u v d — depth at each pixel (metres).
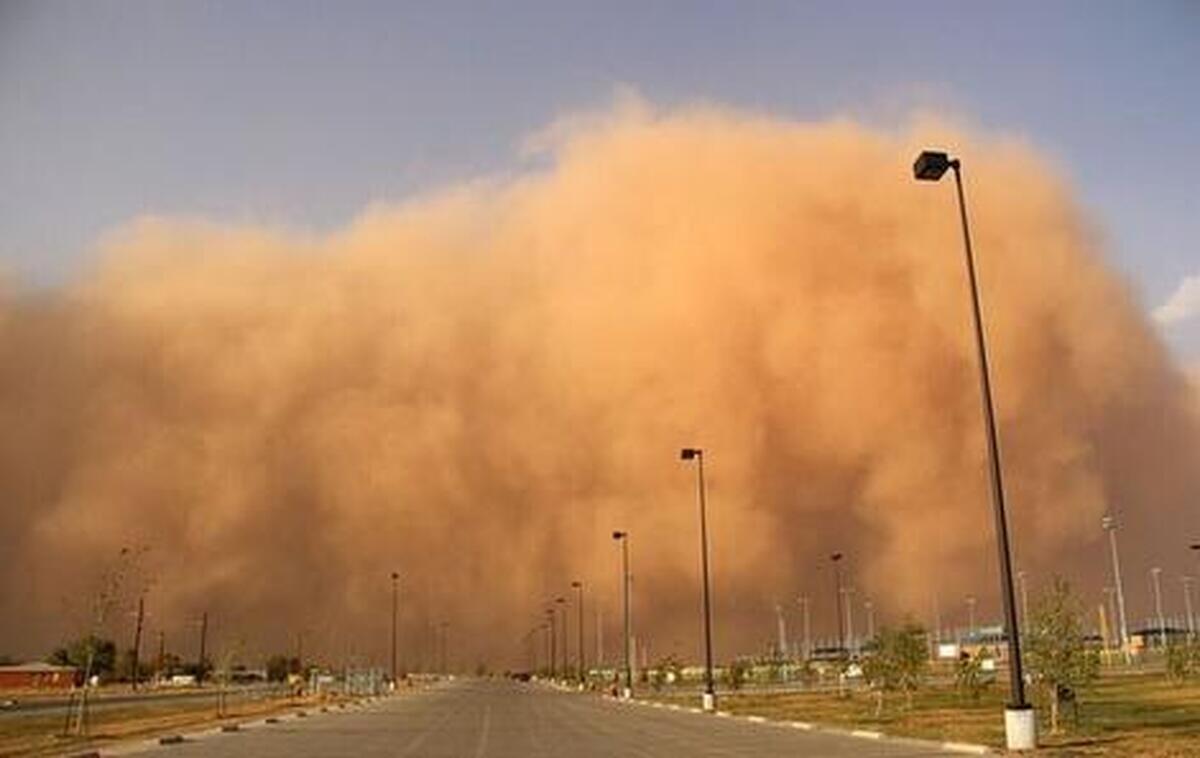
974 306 26.28
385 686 98.44
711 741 29.81
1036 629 28.84
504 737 32.47
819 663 111.25
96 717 46.47
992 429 25.25
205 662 118.94
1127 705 37.69
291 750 27.56
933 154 27.22
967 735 28.83
